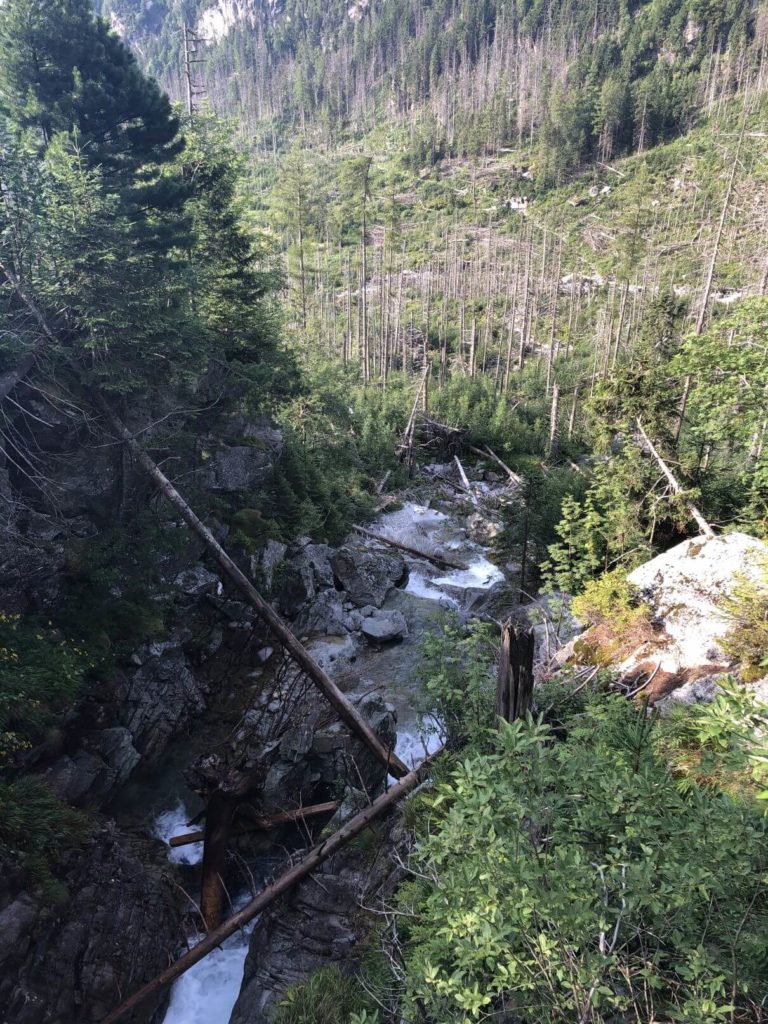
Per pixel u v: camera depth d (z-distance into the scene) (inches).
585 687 504.4
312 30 7721.5
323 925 447.5
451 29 6417.3
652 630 572.7
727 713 179.3
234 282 1022.4
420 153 5036.9
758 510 762.8
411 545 1299.2
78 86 725.3
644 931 187.5
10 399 636.7
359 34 7037.4
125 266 664.4
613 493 858.1
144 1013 439.8
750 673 469.4
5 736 498.6
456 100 5585.6
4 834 450.6
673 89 4475.9
